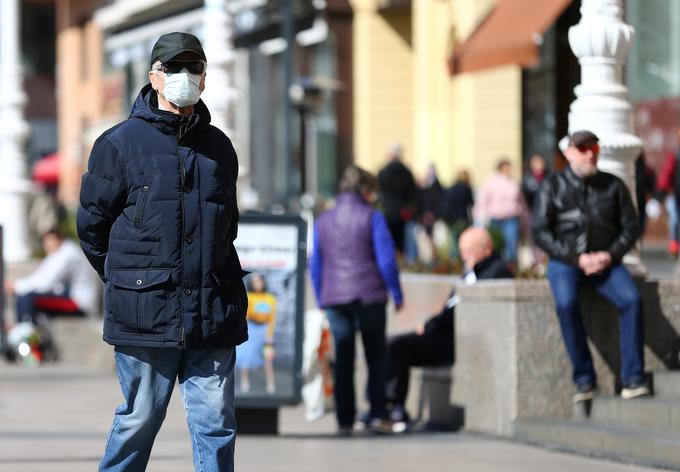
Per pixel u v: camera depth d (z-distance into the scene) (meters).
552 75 51.75
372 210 29.58
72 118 140.88
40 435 28.09
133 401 16.36
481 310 28.14
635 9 59.78
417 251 67.69
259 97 97.75
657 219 52.97
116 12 113.31
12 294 53.47
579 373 26.55
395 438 28.39
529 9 50.47
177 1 90.50
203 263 16.06
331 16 91.25
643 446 23.86
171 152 16.16
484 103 76.19
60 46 144.62
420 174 82.19
